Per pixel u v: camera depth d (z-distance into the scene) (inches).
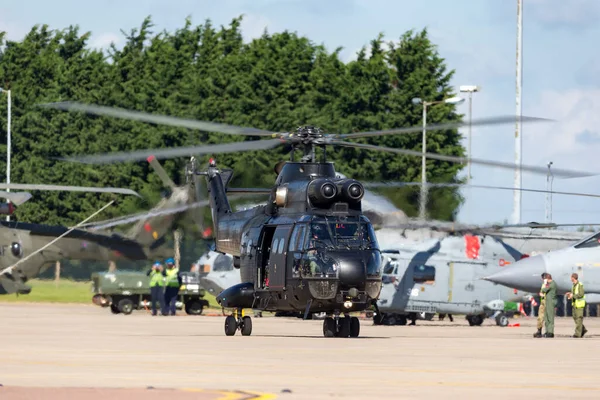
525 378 2367.1
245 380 2244.1
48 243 6338.6
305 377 2325.3
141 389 1989.4
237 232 4471.0
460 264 6107.3
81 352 3088.1
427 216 6264.8
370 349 3351.4
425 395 1977.1
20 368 2507.4
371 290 3973.9
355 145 4040.4
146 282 6904.5
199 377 2305.6
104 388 2009.1
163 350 3201.3
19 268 6279.5
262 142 4087.1
